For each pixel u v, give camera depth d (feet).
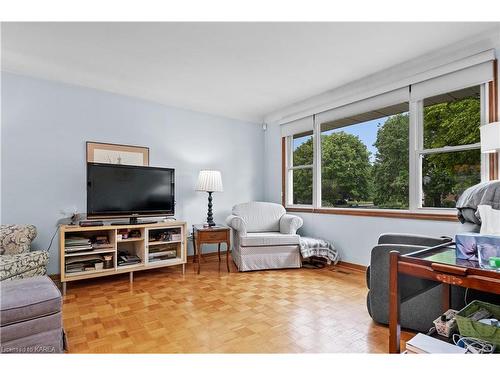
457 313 4.60
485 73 7.63
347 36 7.41
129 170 10.15
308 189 13.48
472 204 6.25
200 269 11.18
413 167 9.32
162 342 5.47
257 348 5.25
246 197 14.92
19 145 9.16
